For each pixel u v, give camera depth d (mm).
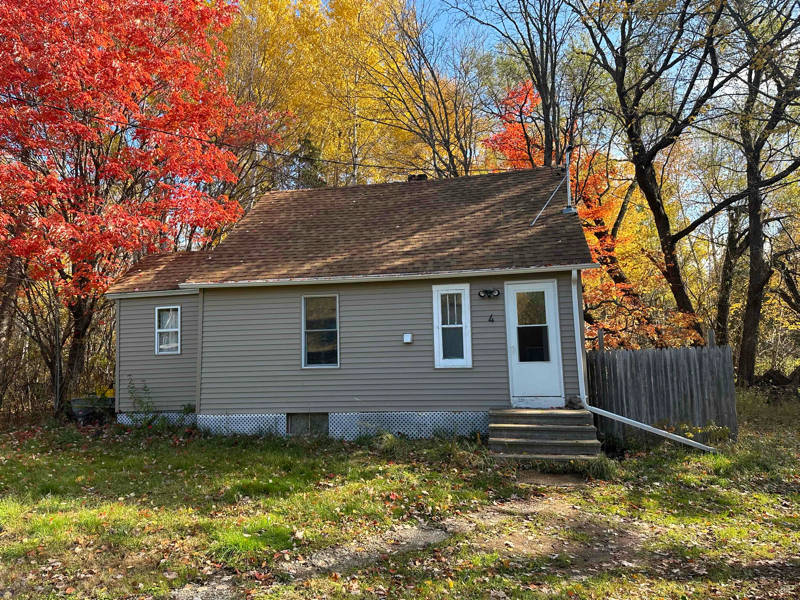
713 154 19016
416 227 12430
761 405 13492
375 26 23047
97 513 6461
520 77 21219
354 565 5215
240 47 22281
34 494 7266
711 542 5797
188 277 13062
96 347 17969
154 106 15289
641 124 17828
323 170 25016
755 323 16875
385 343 11109
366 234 12477
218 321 11680
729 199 15266
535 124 21438
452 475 8156
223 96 15430
